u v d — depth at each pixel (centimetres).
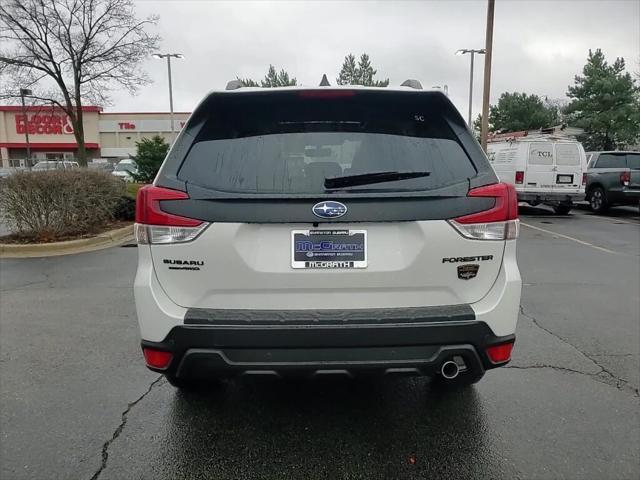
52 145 5681
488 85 1669
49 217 936
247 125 260
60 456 271
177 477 254
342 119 261
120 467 262
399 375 251
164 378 363
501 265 253
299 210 238
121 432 293
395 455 271
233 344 242
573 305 547
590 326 476
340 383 353
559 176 1438
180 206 242
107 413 314
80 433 292
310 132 257
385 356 245
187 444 281
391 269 245
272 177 246
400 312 246
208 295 247
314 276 244
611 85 4019
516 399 331
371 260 244
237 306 247
